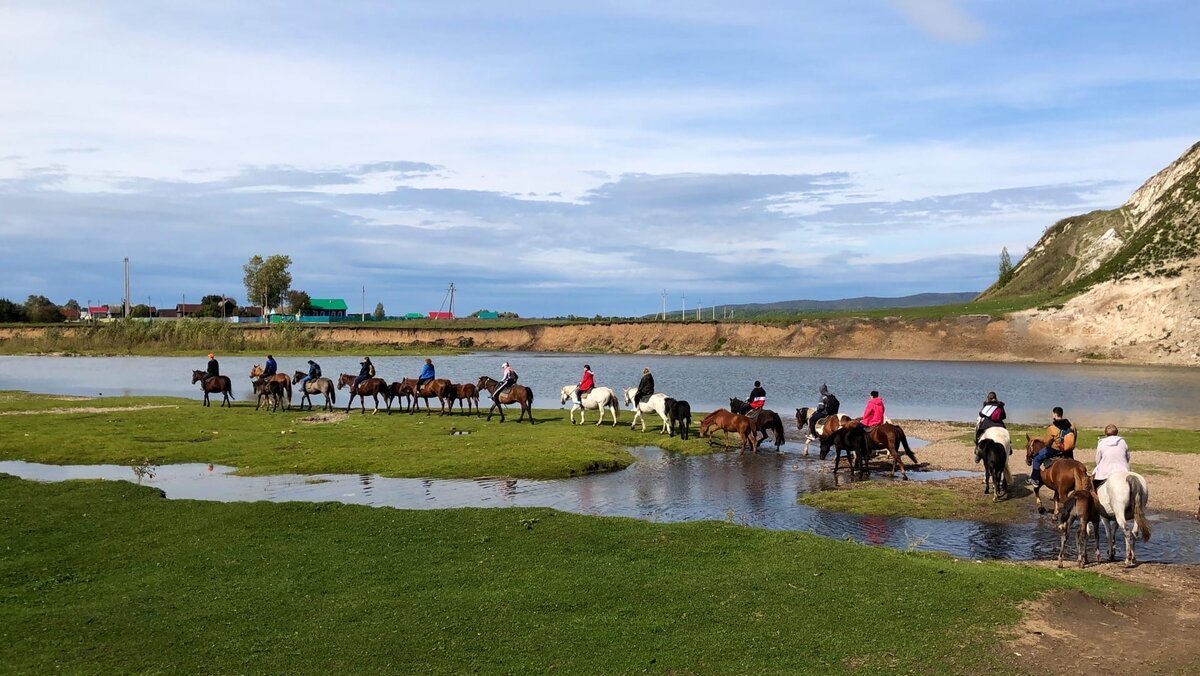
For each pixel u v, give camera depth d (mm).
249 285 188500
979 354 107938
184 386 65875
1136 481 16859
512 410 47594
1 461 29781
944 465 30359
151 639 11977
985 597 13758
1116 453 17609
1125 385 68500
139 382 69875
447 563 15781
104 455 30297
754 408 35031
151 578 14930
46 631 12305
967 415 49562
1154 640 12305
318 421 40156
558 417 43375
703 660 11227
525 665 11047
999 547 19094
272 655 11391
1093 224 151000
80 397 52094
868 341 119375
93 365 93688
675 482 26969
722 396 59906
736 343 130500
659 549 16688
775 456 32812
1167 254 109375
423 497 23938
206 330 124250
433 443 32906
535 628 12359
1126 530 17219
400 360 111875
